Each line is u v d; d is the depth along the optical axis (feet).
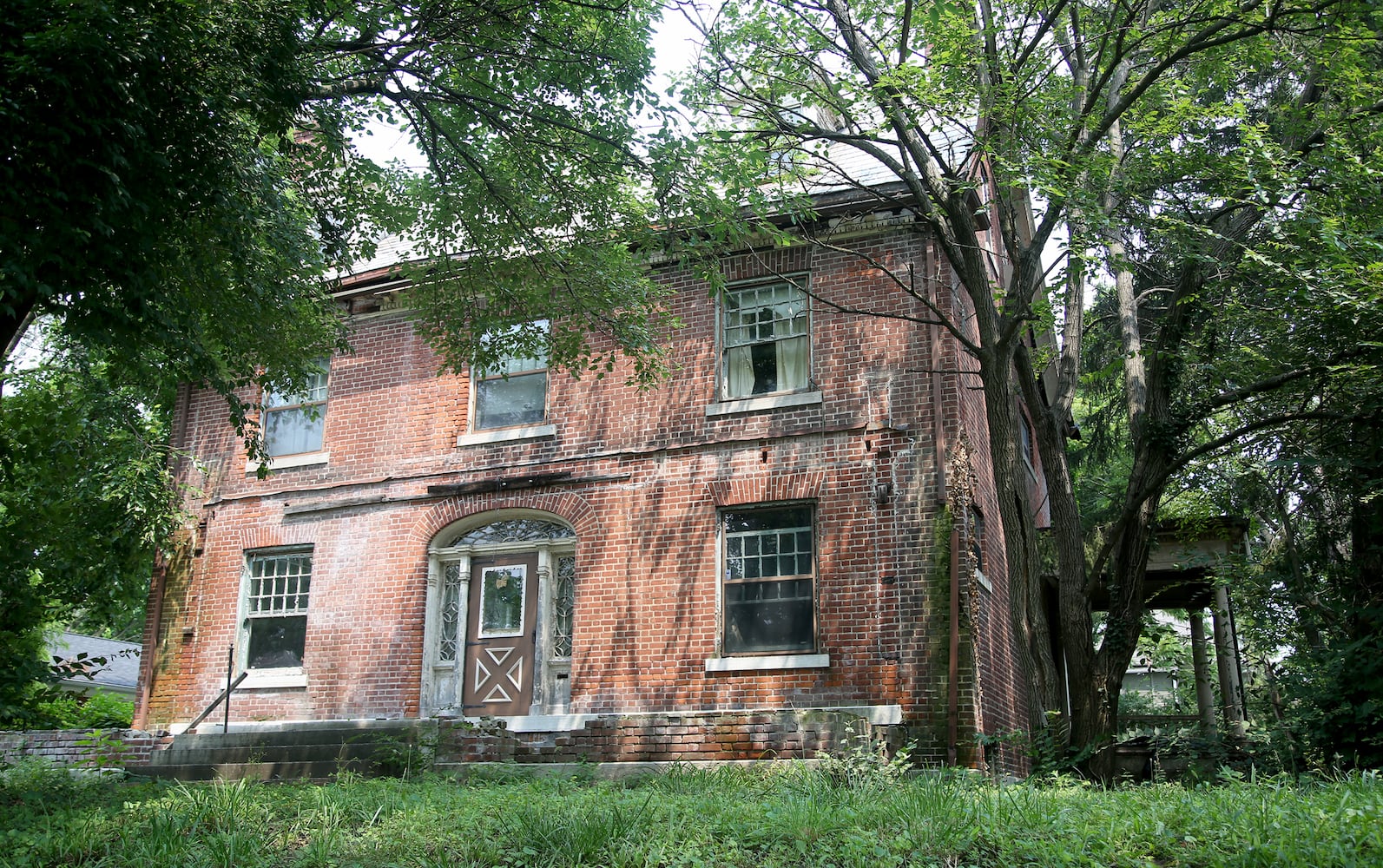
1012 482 37.63
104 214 26.16
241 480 55.52
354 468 53.06
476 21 35.01
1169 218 37.58
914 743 33.58
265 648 52.95
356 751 40.01
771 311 47.19
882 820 21.61
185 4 26.22
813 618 42.98
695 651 44.09
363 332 55.01
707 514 45.42
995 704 43.62
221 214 30.58
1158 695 105.91
